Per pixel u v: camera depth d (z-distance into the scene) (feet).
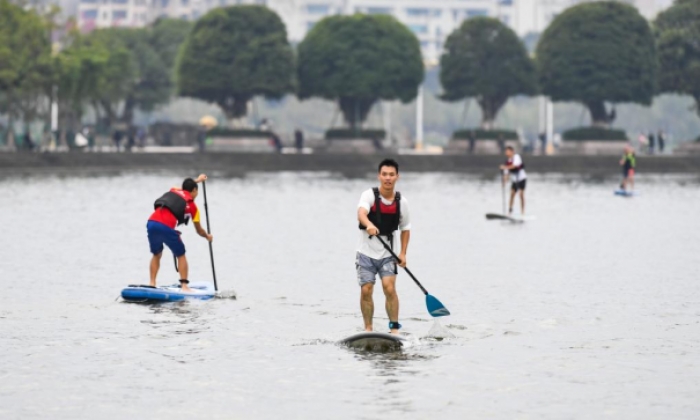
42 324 92.89
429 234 175.52
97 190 285.43
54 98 466.70
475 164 480.23
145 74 651.66
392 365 77.97
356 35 524.52
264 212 218.18
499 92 544.62
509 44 537.24
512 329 90.99
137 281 119.03
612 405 67.51
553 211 230.07
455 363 78.54
